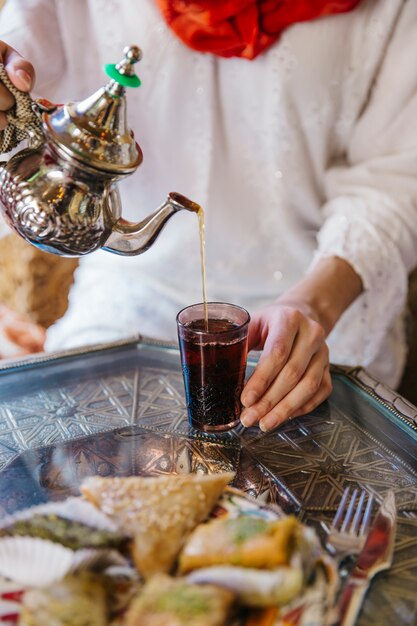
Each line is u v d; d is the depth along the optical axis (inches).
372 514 24.7
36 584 19.9
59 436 29.4
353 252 41.3
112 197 26.6
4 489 25.7
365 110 46.8
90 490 23.9
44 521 22.2
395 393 32.5
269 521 22.6
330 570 21.4
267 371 30.1
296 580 19.5
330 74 43.7
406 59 43.3
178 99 44.3
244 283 50.4
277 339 30.8
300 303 37.7
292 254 49.4
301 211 48.6
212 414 29.5
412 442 29.4
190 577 20.2
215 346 27.9
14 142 27.8
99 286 51.3
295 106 44.4
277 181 46.7
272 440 29.5
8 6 44.2
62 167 25.1
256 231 48.8
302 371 30.7
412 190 45.4
